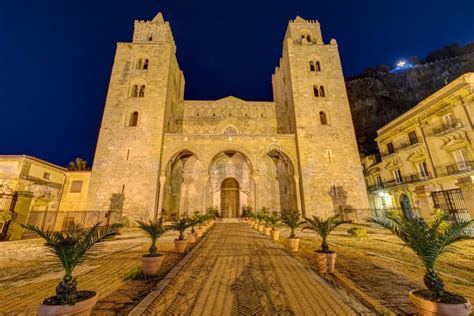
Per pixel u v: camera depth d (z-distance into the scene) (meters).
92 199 24.42
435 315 3.52
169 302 4.89
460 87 21.05
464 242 12.30
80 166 38.66
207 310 4.52
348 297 5.14
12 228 15.71
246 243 12.70
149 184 25.31
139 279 6.55
